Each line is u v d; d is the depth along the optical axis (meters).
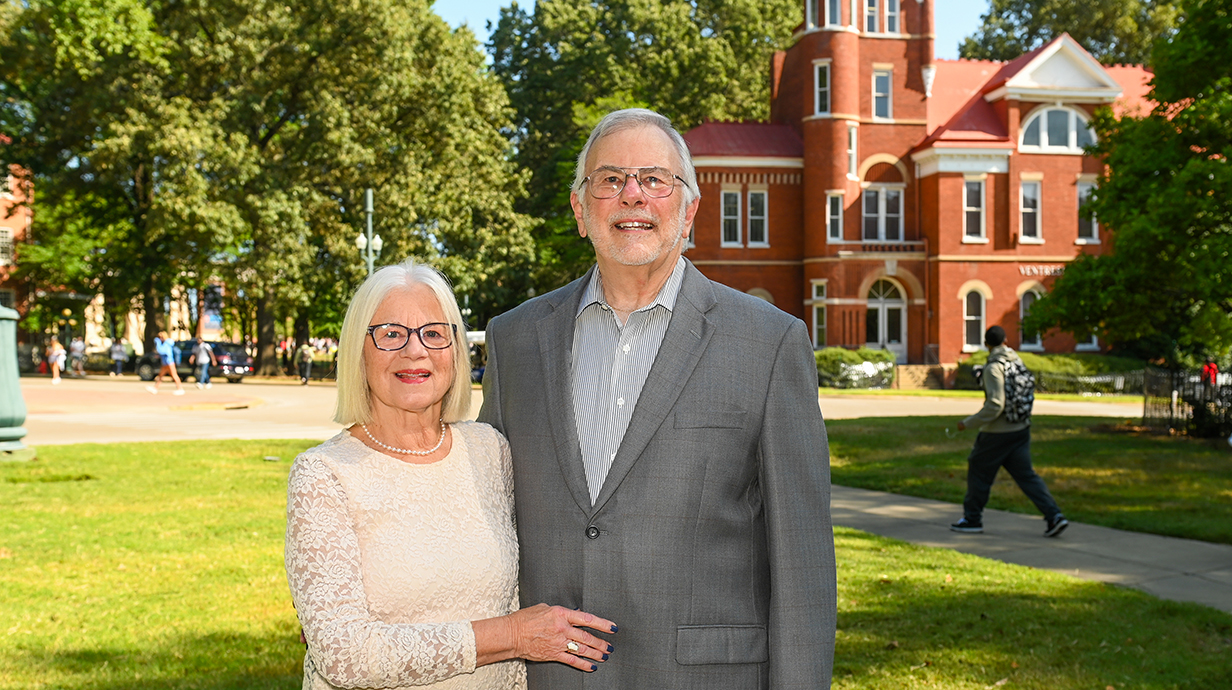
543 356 2.59
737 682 2.35
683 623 2.34
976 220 34.88
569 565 2.43
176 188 30.80
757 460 2.46
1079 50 34.78
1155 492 10.21
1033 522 8.72
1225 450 13.95
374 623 2.12
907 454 13.52
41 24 33.22
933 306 34.84
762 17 46.78
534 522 2.49
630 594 2.35
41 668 4.53
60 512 8.55
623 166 2.50
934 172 34.66
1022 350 34.69
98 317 52.69
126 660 4.67
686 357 2.44
